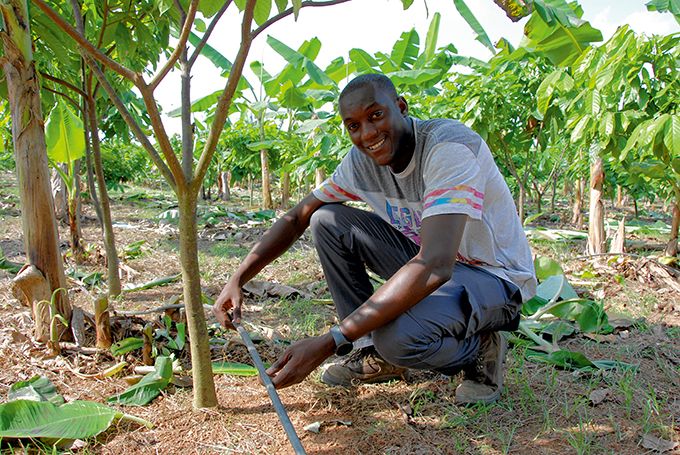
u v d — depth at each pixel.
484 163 1.64
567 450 1.59
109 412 1.67
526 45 5.09
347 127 1.58
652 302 3.12
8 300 2.94
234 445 1.62
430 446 1.62
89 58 1.66
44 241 2.22
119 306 2.98
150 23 3.14
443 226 1.47
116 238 5.16
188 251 1.71
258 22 2.00
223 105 1.58
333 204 1.98
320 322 2.76
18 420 1.58
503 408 1.84
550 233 5.43
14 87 2.12
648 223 8.05
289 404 1.88
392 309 1.44
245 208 10.32
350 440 1.65
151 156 1.69
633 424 1.73
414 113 6.00
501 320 1.76
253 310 2.94
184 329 2.28
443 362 1.66
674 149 2.92
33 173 2.17
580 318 2.57
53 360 2.14
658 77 3.52
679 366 2.18
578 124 3.68
